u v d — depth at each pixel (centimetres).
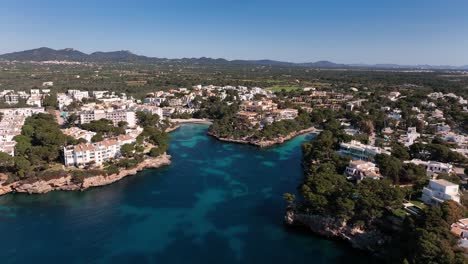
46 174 18925
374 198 13362
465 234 10662
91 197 17950
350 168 17775
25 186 18300
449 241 10381
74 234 14062
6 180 18412
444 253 9638
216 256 12669
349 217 13600
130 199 17738
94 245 13275
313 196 14250
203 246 13325
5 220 15212
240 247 13262
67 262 12181
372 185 14212
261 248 13200
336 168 18688
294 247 13262
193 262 12306
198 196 18162
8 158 18900
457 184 14425
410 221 11700
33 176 18775
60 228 14538
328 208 14250
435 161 19662
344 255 12725
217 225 15000
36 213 15962
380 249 12456
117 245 13312
